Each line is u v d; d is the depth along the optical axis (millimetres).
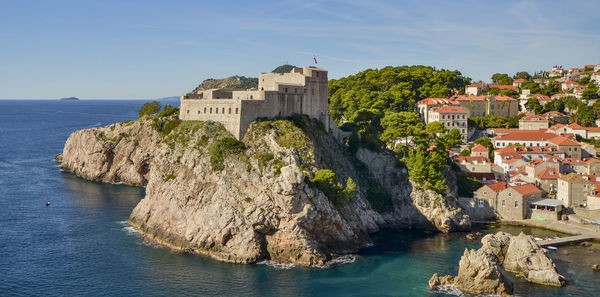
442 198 151125
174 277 108375
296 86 158875
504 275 104938
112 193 186750
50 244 128125
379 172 166750
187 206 130000
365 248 130000
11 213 156000
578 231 140250
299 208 119125
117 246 127000
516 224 151250
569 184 154250
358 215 139250
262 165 127625
